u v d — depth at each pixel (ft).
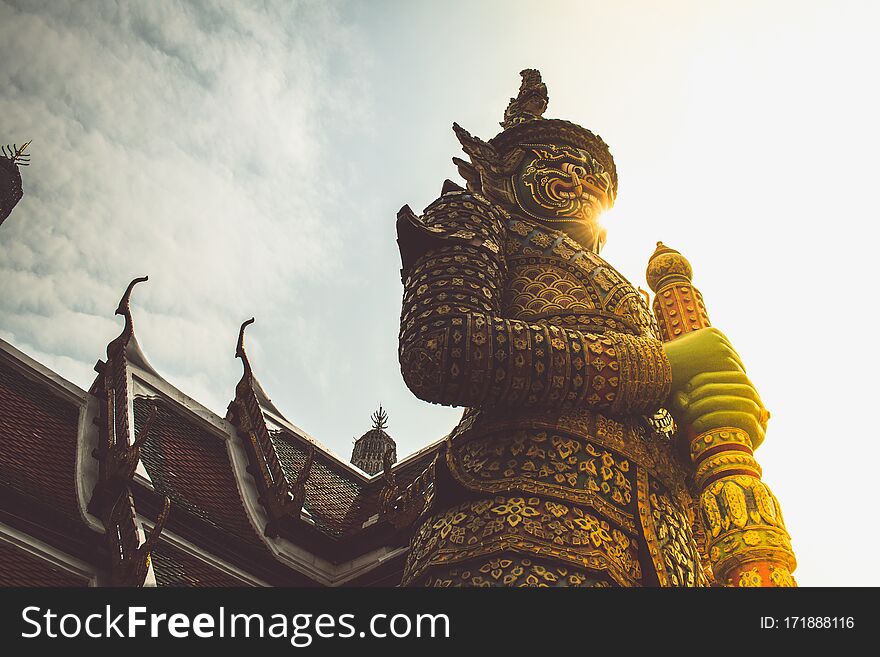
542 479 15.94
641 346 16.81
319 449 47.14
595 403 16.26
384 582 34.86
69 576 27.68
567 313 18.04
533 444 16.40
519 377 15.80
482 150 21.65
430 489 18.08
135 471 32.76
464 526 15.84
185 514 33.12
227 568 32.94
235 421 42.70
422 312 16.58
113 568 26.96
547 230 19.88
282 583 34.78
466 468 16.65
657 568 15.38
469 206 18.85
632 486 16.40
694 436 16.48
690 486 17.44
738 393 16.60
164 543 31.60
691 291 21.67
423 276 17.28
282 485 37.55
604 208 21.98
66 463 33.68
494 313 17.17
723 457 15.92
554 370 15.92
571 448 16.34
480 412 17.40
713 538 15.29
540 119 22.67
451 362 15.67
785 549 14.82
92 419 36.68
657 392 16.60
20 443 33.32
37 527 28.22
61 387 37.04
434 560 15.64
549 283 18.65
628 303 18.53
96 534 29.48
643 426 17.56
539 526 15.29
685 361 17.04
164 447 38.09
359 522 42.06
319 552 37.22
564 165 21.26
